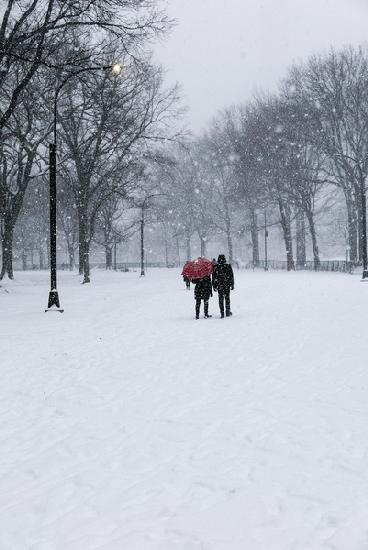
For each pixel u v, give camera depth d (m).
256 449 5.60
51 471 5.27
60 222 83.69
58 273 66.88
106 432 6.39
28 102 33.56
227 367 9.91
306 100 53.75
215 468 5.12
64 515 4.29
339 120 53.62
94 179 51.31
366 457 5.27
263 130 58.72
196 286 17.62
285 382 8.59
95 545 3.79
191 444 5.84
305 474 4.89
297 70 54.94
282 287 31.41
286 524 3.99
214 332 14.41
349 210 58.06
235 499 4.43
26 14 25.75
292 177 57.34
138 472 5.12
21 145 35.97
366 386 8.15
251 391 8.09
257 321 16.38
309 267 67.00
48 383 9.05
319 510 4.18
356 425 6.29
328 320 16.08
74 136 42.38
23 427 6.75
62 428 6.62
